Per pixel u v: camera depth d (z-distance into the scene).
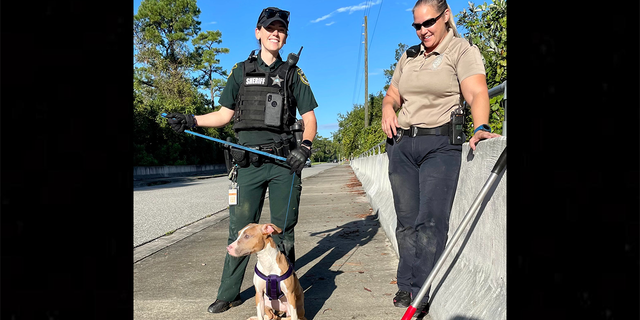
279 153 2.84
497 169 1.96
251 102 2.86
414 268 2.68
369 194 9.12
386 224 5.30
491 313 1.94
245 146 2.92
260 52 2.99
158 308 3.04
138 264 4.39
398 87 2.90
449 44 2.59
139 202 10.78
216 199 11.48
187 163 32.34
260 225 2.41
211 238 5.73
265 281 2.39
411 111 2.73
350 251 4.60
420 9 2.54
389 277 3.57
